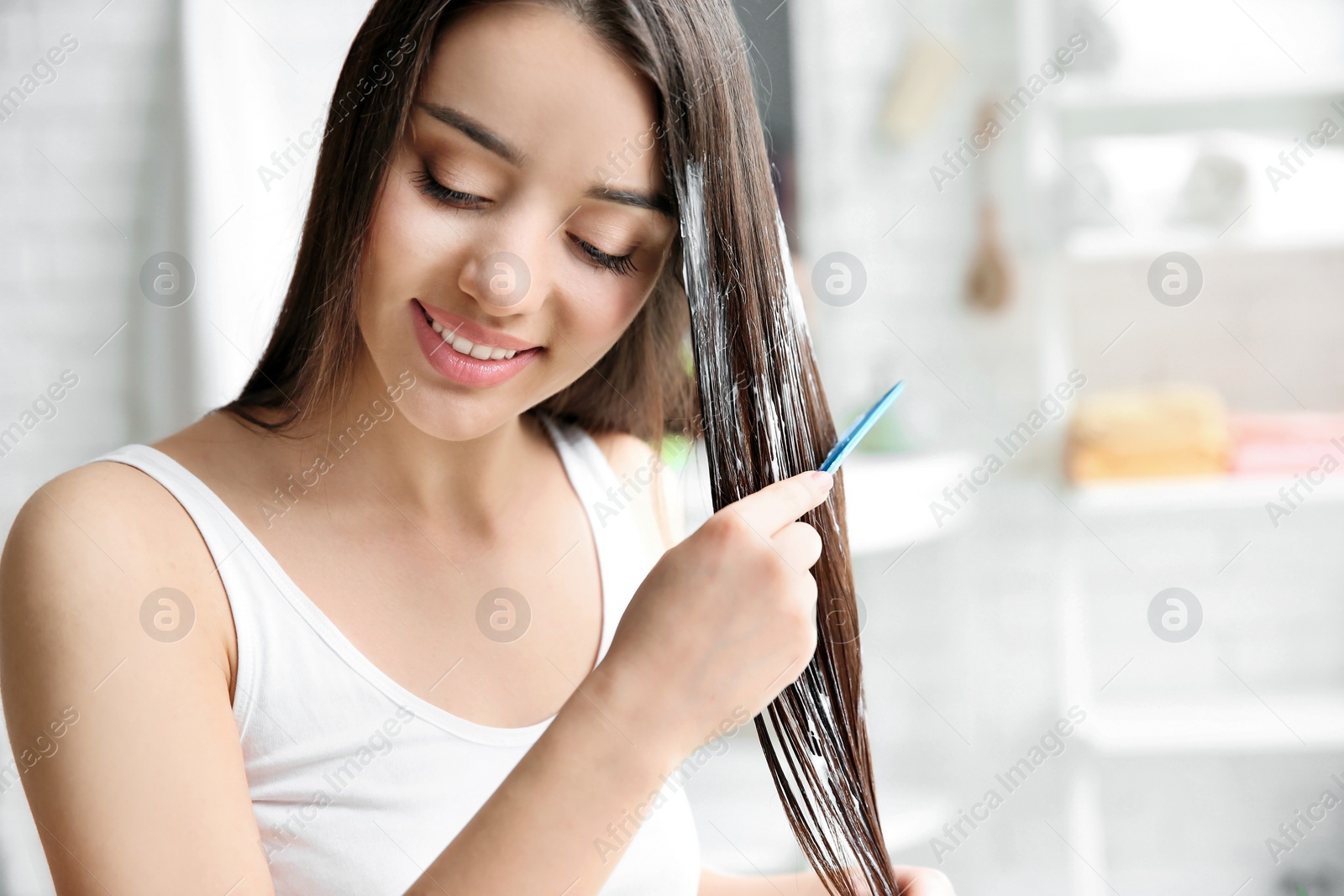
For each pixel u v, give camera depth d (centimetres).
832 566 79
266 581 72
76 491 66
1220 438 212
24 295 191
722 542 62
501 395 71
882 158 222
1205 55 213
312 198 77
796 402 79
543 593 86
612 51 63
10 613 63
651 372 100
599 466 97
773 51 212
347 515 78
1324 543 228
